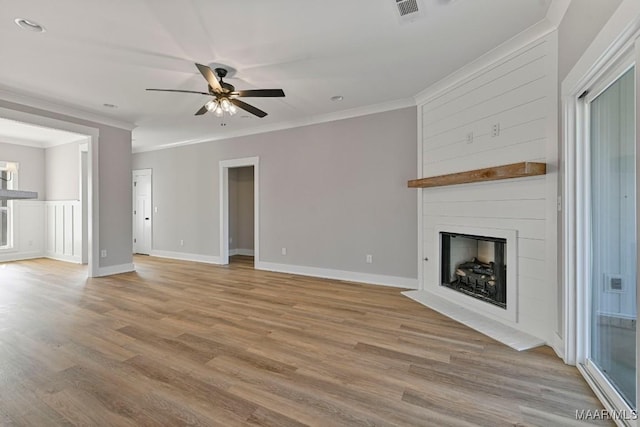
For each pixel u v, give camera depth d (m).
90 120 4.77
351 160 4.68
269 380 1.98
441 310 3.29
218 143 6.12
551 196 2.43
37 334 2.67
